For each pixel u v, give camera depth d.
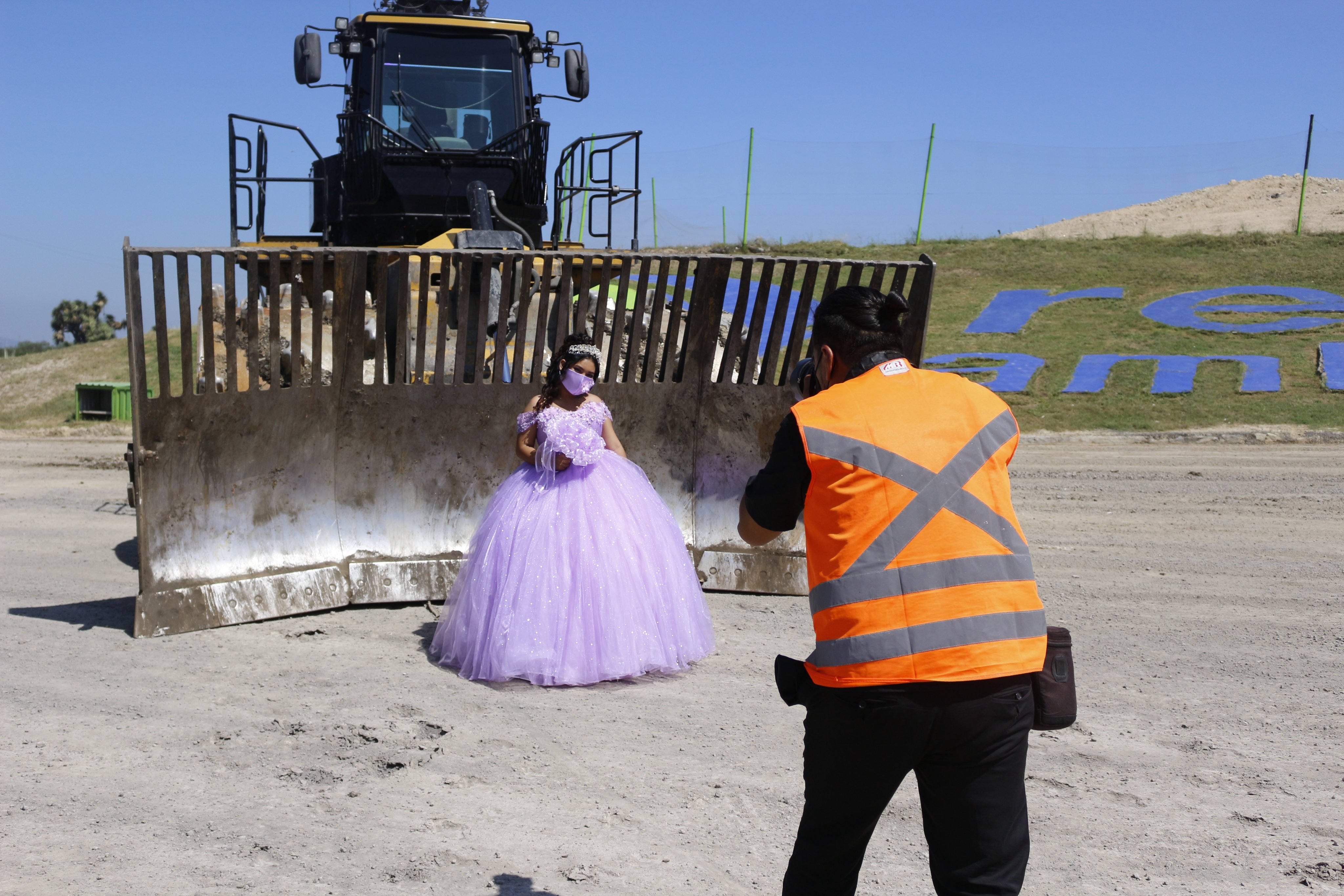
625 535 4.76
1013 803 2.17
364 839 3.17
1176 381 16.98
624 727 4.12
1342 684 4.70
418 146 8.75
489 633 4.66
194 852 3.06
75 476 11.84
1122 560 7.27
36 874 2.91
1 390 23.56
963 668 2.09
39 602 5.95
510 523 4.77
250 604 5.44
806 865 2.29
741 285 5.91
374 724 4.10
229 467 5.40
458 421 5.84
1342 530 8.34
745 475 6.22
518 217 8.95
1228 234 31.06
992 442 2.29
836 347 2.40
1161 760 3.87
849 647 2.14
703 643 4.98
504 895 2.85
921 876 3.01
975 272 26.31
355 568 5.75
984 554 2.17
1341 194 38.28
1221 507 9.48
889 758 2.14
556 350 5.87
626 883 2.93
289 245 8.12
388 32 8.96
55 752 3.78
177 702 4.31
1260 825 3.35
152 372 21.08
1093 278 25.06
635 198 8.43
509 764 3.75
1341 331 19.50
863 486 2.19
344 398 5.62
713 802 3.46
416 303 7.00
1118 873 3.03
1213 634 5.48
